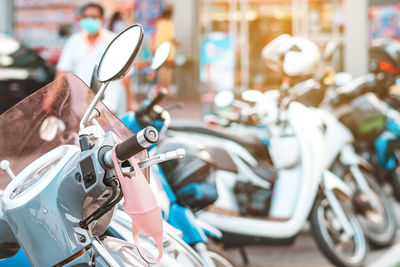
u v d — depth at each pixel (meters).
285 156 5.73
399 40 15.55
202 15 17.30
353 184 6.45
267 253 6.54
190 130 5.73
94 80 2.73
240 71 16.59
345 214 5.84
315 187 5.66
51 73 10.94
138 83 17.27
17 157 2.54
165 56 2.96
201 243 3.73
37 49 17.69
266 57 6.09
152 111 3.93
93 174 2.06
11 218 2.18
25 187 2.27
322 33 16.47
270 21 16.83
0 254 2.31
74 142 2.57
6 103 10.52
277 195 5.66
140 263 2.15
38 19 17.64
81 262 2.12
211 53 13.19
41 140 2.58
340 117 7.07
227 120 6.33
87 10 7.13
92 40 7.25
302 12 16.61
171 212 3.82
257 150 5.85
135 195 2.02
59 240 2.12
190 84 17.36
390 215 6.55
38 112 2.60
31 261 2.17
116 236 2.49
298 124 5.76
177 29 17.31
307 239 7.06
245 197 5.61
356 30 15.90
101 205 2.13
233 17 17.03
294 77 5.98
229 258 3.88
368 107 6.95
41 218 2.14
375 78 8.00
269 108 5.91
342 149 6.32
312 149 5.71
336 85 8.06
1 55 10.71
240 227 5.51
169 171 3.92
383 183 7.74
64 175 2.14
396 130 7.67
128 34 2.12
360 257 5.77
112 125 2.52
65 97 2.62
